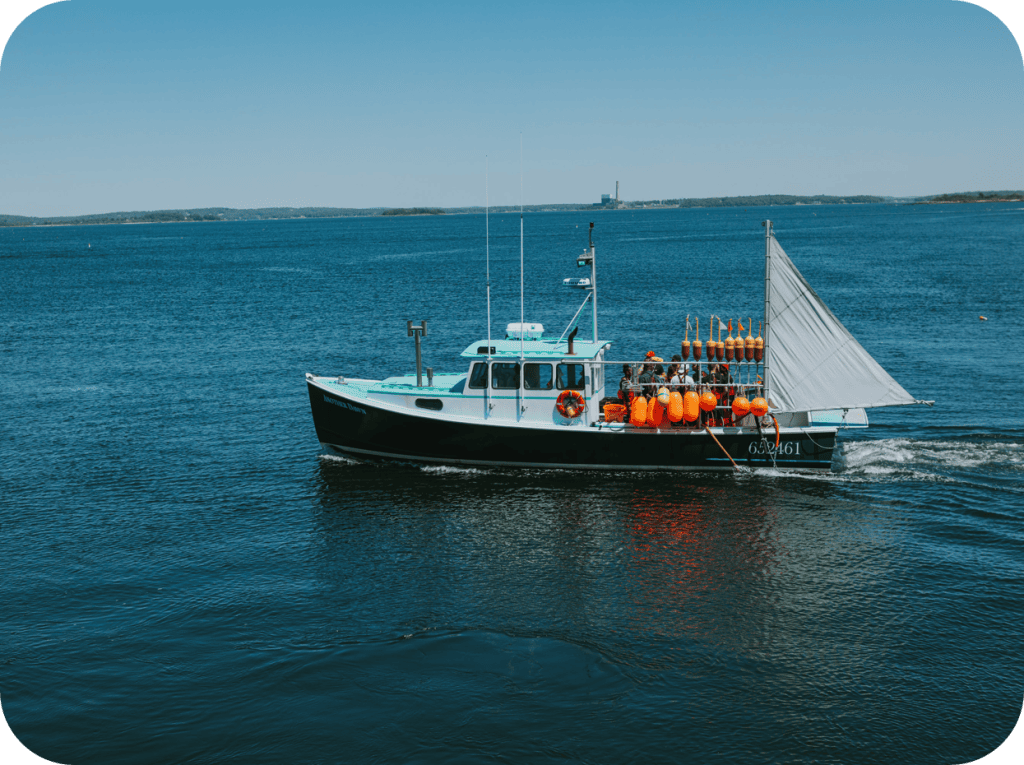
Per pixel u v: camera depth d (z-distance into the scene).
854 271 71.19
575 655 12.60
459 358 36.44
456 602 14.28
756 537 16.69
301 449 22.83
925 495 18.59
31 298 66.50
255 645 13.02
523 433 20.52
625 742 10.70
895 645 12.69
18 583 15.08
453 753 10.56
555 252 117.94
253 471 21.08
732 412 20.48
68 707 11.53
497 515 18.06
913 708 11.20
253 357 37.12
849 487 19.17
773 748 10.52
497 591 14.65
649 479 20.06
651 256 102.12
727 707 11.33
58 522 17.86
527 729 10.98
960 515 17.48
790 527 17.12
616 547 16.36
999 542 16.16
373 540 16.86
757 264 84.81
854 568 15.22
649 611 13.86
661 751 10.52
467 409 20.98
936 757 10.30
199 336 43.62
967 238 117.12
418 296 61.69
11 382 32.34
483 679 12.06
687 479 19.98
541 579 15.07
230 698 11.72
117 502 19.03
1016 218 196.38
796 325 19.89
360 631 13.40
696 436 20.06
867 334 39.16
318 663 12.49
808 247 108.75
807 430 19.77
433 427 20.83
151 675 12.27
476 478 20.38
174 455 22.42
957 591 14.27
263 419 25.98
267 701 11.65
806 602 14.04
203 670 12.38
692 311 49.12
